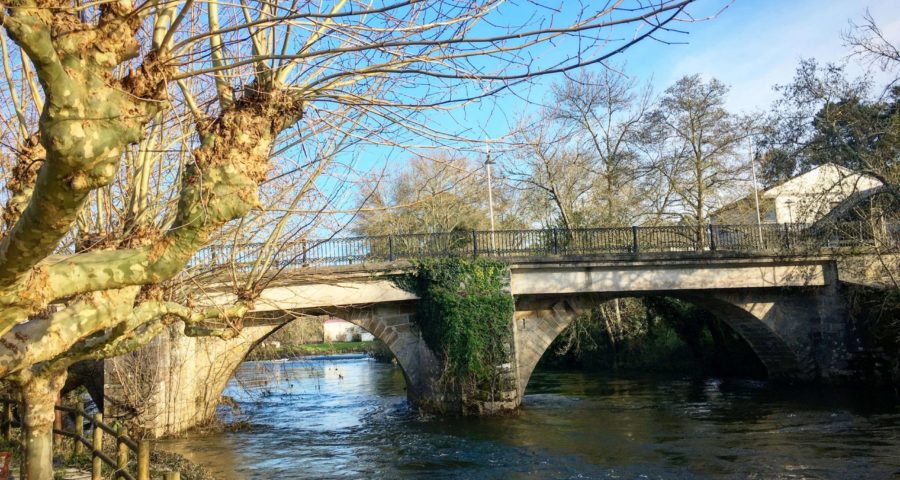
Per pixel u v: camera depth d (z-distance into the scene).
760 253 23.81
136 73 4.25
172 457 13.26
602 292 23.12
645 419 19.97
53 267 4.79
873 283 23.41
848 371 24.08
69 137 3.76
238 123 5.31
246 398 28.11
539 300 23.14
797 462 13.95
